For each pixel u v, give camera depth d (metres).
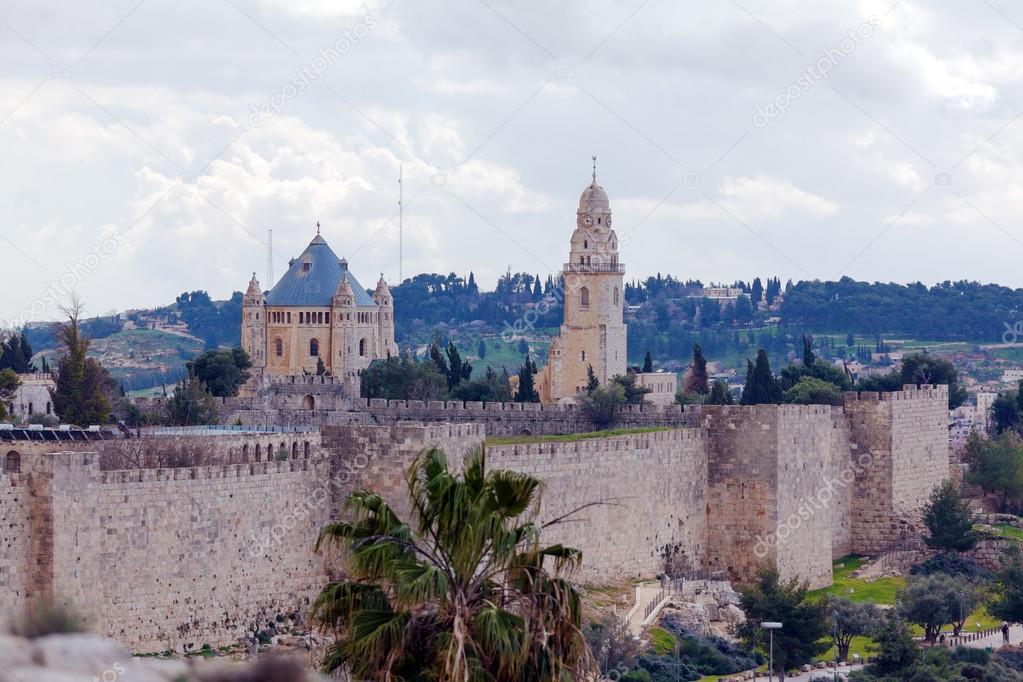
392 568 138.50
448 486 140.62
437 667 134.88
